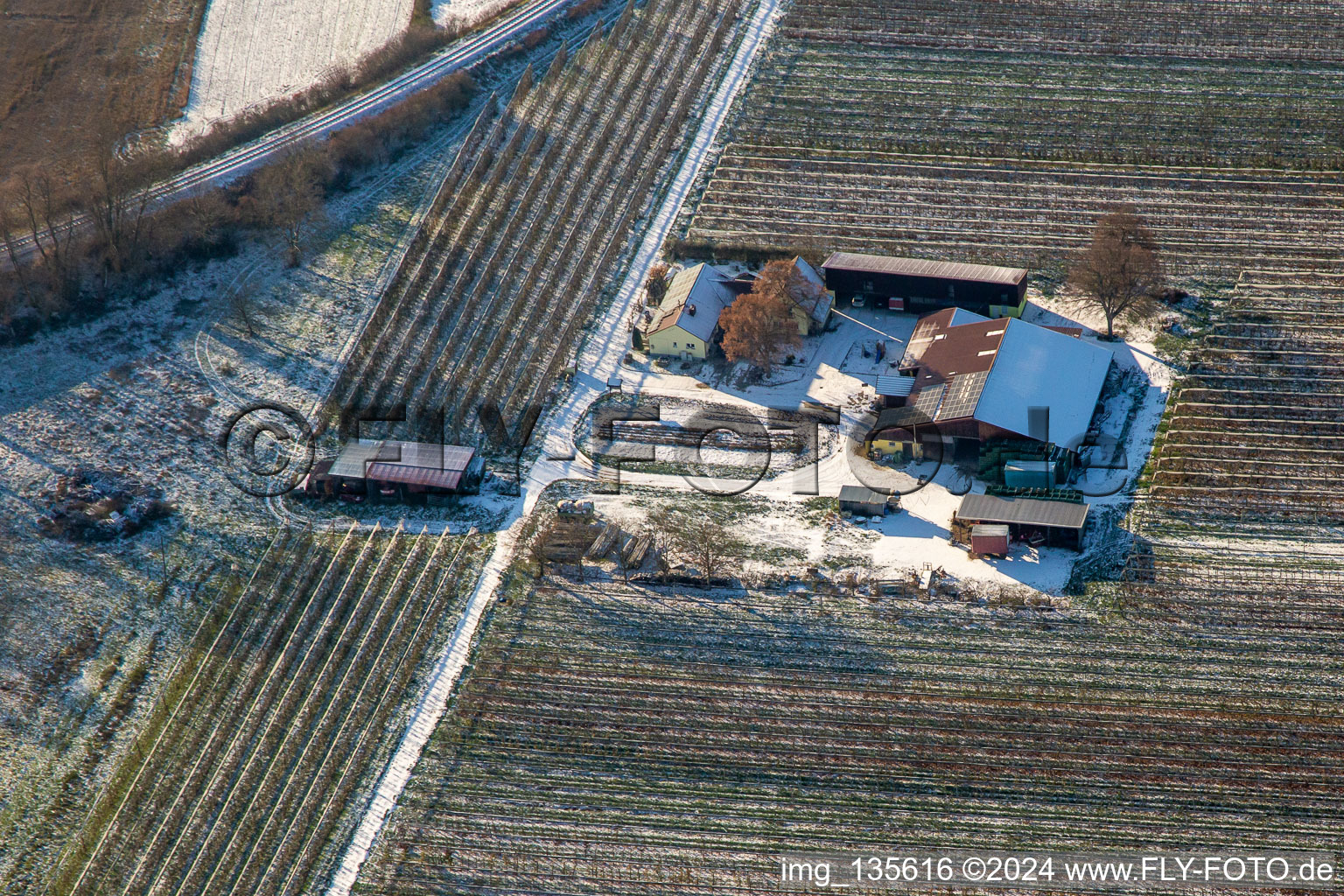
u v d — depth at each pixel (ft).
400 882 228.43
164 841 238.27
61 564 289.12
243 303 359.66
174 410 329.93
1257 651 262.47
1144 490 298.56
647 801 240.73
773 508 302.04
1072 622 270.67
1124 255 332.39
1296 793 236.84
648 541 291.99
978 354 320.70
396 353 348.59
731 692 260.01
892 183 402.52
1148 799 237.25
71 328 353.31
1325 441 307.17
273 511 305.73
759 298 332.19
